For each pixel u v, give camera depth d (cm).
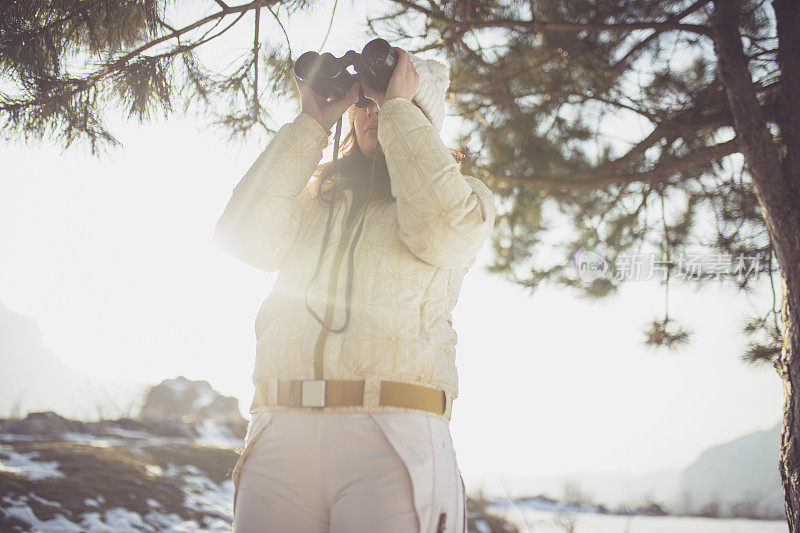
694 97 434
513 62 410
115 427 883
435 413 128
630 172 482
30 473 561
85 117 266
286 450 126
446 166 129
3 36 251
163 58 275
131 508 534
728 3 334
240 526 128
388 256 133
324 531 125
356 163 162
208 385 1412
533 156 461
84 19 258
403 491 117
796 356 297
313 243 145
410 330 128
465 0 357
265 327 139
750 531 1035
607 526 804
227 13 280
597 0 371
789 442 294
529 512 818
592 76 427
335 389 123
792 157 317
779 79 336
